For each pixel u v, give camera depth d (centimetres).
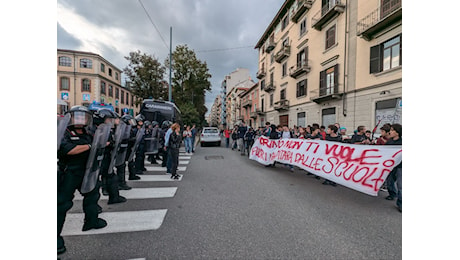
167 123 841
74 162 226
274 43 2272
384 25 974
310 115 1622
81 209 328
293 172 623
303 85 1745
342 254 217
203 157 922
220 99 8788
